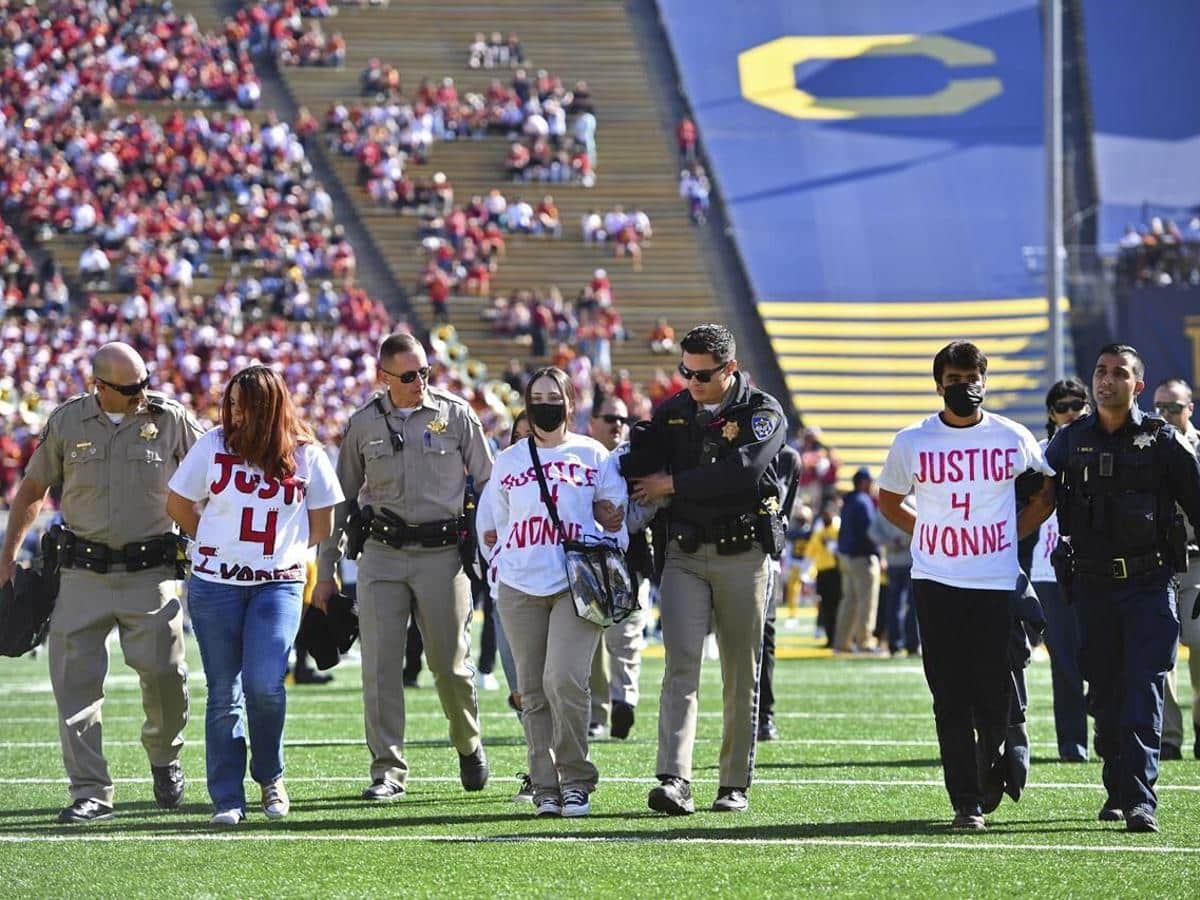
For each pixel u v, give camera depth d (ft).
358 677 127.13
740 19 371.15
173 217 287.28
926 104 350.02
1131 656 55.42
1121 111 330.34
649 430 58.13
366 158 310.86
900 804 60.18
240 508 56.65
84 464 58.49
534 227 302.04
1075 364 233.76
